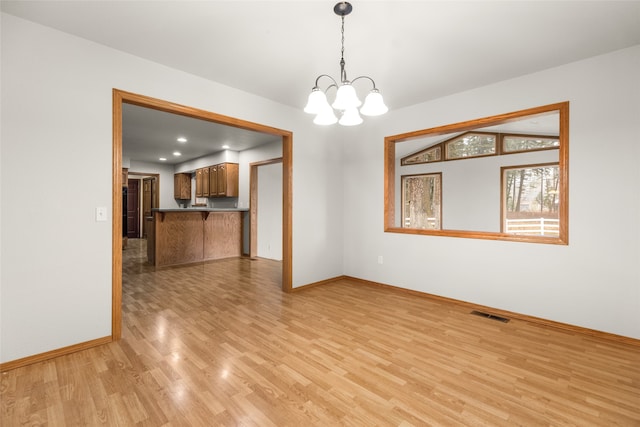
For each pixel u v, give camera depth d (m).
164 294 3.83
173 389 1.84
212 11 2.00
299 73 2.94
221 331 2.70
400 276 3.99
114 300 2.49
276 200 6.27
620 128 2.49
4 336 2.04
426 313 3.18
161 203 9.10
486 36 2.29
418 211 7.83
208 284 4.31
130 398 1.75
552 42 2.38
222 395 1.78
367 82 3.13
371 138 4.27
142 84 2.64
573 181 2.71
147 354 2.27
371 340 2.53
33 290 2.14
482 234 3.28
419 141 6.96
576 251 2.70
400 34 2.26
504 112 3.09
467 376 1.99
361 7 1.94
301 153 4.05
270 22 2.12
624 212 2.48
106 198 2.45
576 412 1.64
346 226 4.62
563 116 2.75
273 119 3.69
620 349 2.37
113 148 2.48
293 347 2.39
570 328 2.73
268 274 4.94
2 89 2.03
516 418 1.59
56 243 2.23
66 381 1.92
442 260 3.59
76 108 2.31
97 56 2.41
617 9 1.96
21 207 2.09
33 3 1.92
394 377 1.98
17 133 2.08
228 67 2.82
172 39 2.35
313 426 1.53
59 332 2.24
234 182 6.86
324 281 4.36
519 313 3.03
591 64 2.62
